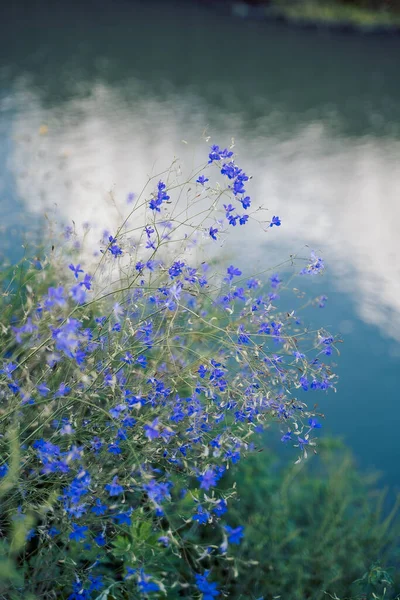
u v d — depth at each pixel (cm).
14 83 984
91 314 252
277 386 245
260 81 1235
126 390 199
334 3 1891
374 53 1611
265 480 299
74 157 722
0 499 199
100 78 1078
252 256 576
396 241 680
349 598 257
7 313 251
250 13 1769
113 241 221
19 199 572
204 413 206
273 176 817
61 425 210
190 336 254
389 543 297
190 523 256
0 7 1458
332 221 707
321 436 396
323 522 280
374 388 449
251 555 262
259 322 231
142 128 872
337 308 531
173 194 627
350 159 920
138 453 198
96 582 198
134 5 1673
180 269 211
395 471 378
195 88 1119
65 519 189
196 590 236
